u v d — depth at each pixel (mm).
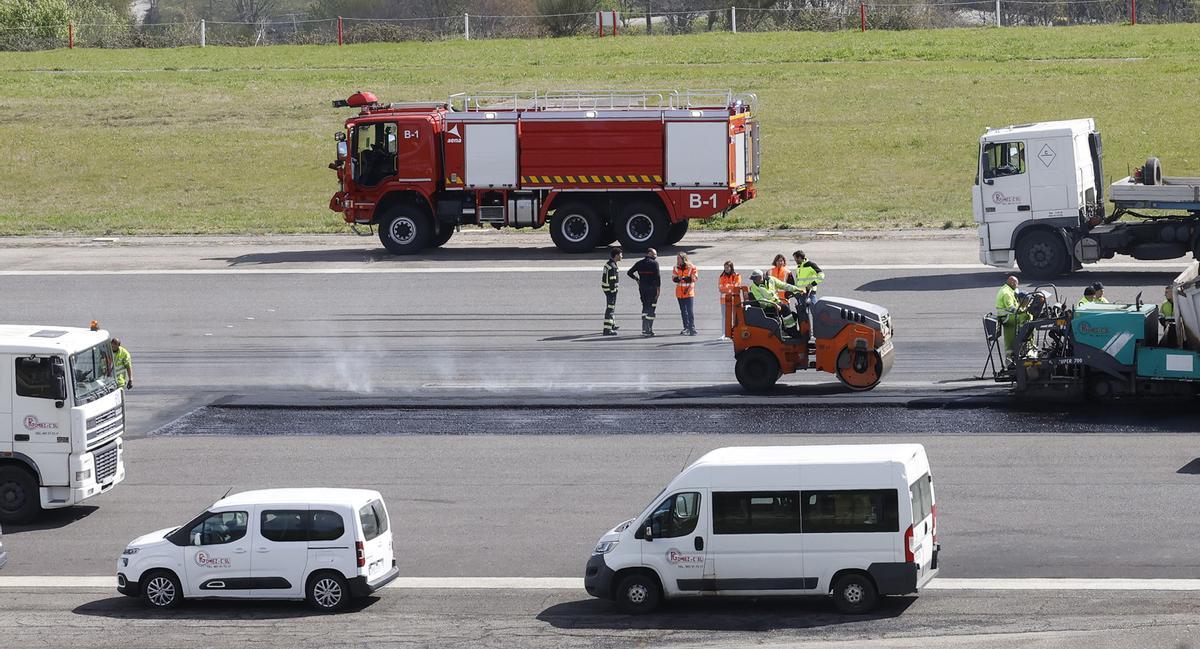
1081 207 100625
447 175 121250
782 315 76625
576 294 105125
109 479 64438
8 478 61688
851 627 46000
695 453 66812
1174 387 69625
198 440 72875
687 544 48000
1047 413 71312
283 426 74875
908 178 154500
